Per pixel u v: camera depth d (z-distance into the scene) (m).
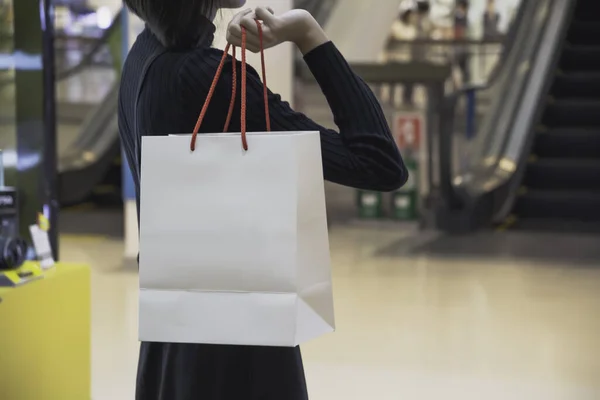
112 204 10.42
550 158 9.24
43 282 2.78
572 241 7.69
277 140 1.16
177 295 1.20
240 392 1.36
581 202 8.73
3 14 3.09
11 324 2.62
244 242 1.17
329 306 1.22
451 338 4.40
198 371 1.35
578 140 9.21
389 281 5.93
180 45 1.34
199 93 1.28
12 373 2.62
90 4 12.27
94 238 8.04
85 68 11.41
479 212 8.23
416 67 7.37
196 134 1.19
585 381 3.68
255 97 1.27
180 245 1.19
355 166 1.28
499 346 4.25
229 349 1.35
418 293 5.52
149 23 1.34
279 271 1.16
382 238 7.93
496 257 6.92
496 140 9.02
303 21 1.30
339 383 3.64
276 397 1.37
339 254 7.06
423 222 8.59
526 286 5.76
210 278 1.19
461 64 11.55
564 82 10.00
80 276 3.00
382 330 4.56
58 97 11.38
